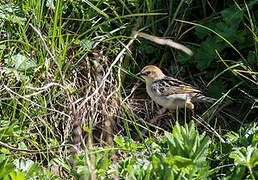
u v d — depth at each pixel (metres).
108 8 9.84
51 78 8.50
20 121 7.82
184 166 5.68
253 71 9.03
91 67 9.35
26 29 8.66
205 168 5.75
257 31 9.00
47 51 8.27
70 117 8.09
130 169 5.93
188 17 9.89
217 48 9.27
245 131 7.29
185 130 6.18
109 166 6.46
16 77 8.01
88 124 8.65
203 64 9.42
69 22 9.45
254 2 8.89
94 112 8.79
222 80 9.66
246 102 9.20
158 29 10.00
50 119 8.16
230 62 9.54
